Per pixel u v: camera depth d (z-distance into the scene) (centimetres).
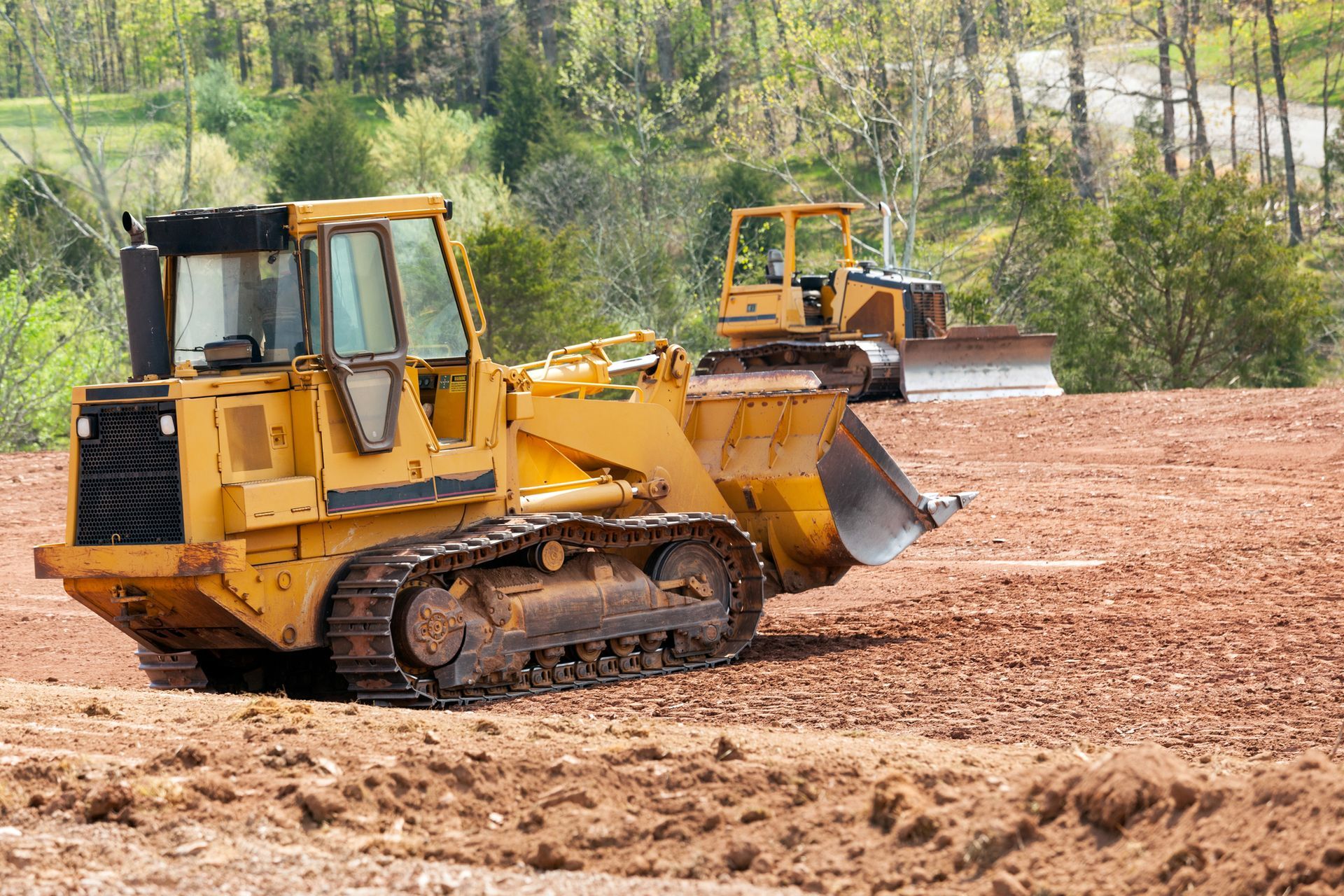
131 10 11756
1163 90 12044
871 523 2205
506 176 12269
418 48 16825
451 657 1725
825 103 9600
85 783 1120
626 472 2088
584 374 2156
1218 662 1822
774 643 2155
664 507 2111
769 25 13375
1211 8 12100
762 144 10462
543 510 1950
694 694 1753
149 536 1639
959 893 839
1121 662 1855
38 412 6831
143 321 1678
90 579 1669
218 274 1756
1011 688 1727
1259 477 3672
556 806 1027
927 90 8656
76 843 984
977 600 2384
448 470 1812
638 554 2042
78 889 893
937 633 2127
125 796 1049
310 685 1881
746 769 1064
